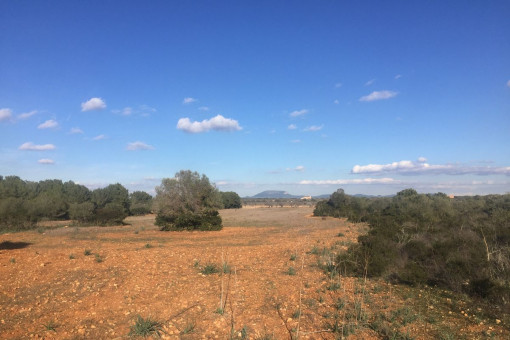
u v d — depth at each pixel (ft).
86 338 18.45
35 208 110.42
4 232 81.46
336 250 46.44
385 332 19.42
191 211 93.25
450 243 34.88
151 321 20.39
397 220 62.34
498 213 57.52
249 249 51.52
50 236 72.54
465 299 25.80
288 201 404.36
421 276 29.71
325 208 151.33
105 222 111.55
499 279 27.45
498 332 19.52
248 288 28.25
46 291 26.91
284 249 50.37
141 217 184.24
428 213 76.59
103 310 22.76
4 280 29.94
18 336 18.60
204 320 21.03
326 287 28.76
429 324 20.76
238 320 21.18
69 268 34.35
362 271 32.86
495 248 32.30
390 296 26.37
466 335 19.16
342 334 18.51
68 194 174.81
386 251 34.96
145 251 48.49
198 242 64.75
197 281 30.09
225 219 145.07
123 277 31.17
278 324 20.75
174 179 95.45
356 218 102.78
